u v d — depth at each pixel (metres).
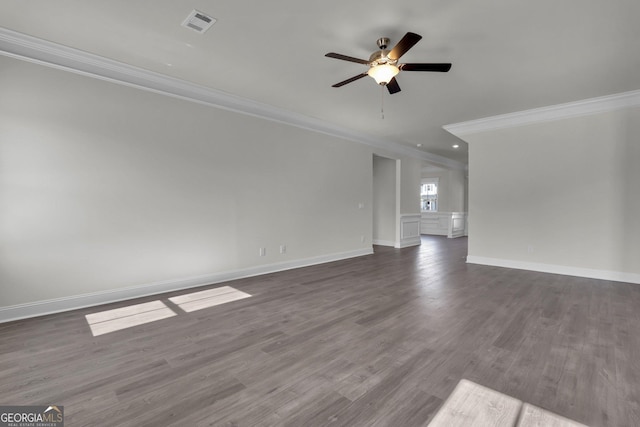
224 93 4.10
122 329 2.62
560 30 2.62
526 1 2.25
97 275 3.21
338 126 5.74
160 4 2.32
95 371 1.97
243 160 4.39
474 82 3.70
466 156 8.93
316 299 3.46
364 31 2.66
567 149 4.60
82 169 3.10
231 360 2.11
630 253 4.17
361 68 3.38
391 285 4.05
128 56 3.14
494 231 5.33
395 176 7.69
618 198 4.24
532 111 4.76
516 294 3.63
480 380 1.86
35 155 2.86
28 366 2.02
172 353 2.21
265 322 2.79
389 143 7.08
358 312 3.03
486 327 2.65
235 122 4.29
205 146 3.99
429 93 4.07
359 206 6.37
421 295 3.60
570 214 4.60
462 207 10.30
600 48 2.91
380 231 8.12
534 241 4.93
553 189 4.74
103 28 2.64
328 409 1.60
